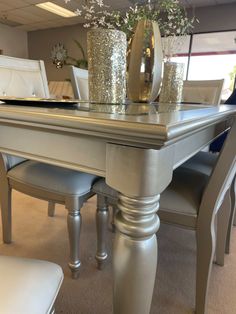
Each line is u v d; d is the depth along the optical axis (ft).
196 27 16.42
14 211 5.39
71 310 3.01
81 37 21.29
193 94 5.89
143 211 1.56
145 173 1.42
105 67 2.78
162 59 3.65
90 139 1.55
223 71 16.56
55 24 21.31
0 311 1.28
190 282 3.51
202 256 2.66
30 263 1.66
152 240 1.69
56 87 16.61
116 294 1.82
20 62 4.24
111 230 4.59
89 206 5.79
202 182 2.90
